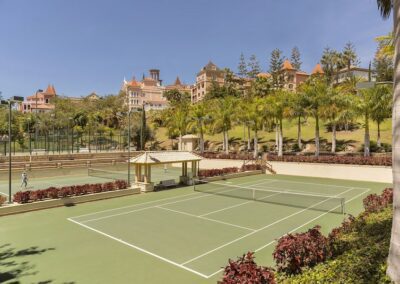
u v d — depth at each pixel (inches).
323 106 1489.9
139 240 556.7
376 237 344.8
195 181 1231.5
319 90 1510.8
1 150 1999.3
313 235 335.3
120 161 1891.0
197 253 492.4
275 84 3590.1
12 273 419.5
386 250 285.4
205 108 2113.7
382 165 1302.9
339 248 335.9
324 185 1228.5
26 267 438.9
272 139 2273.6
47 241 552.1
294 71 3969.0
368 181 1317.7
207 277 406.6
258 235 587.5
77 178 1456.7
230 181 1338.6
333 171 1413.6
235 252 498.0
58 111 3353.8
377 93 1327.5
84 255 483.8
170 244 534.9
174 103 3831.2
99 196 926.4
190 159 1189.1
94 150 2250.2
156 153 1104.8
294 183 1283.2
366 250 293.4
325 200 924.6
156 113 3427.7
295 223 673.0
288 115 1609.3
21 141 2241.6
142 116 2701.8
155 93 5654.5
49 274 415.8
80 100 4537.4
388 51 751.1
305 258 304.8
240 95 3499.0
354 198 961.5
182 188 1146.0
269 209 805.9
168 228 633.6
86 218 714.8
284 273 303.4
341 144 1862.7
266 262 453.4
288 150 1964.8
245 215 743.7
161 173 1646.2
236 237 575.2
